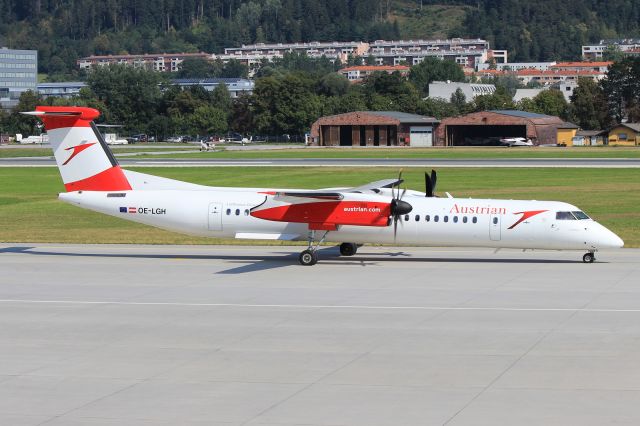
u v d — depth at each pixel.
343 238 78.06
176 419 36.94
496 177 170.62
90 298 62.50
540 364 44.41
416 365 44.50
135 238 98.12
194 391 40.62
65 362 45.72
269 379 42.38
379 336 50.59
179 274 72.88
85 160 81.06
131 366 44.88
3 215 121.44
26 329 53.09
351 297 62.16
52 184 167.12
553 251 85.44
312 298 61.88
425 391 40.22
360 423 36.19
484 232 76.81
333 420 36.59
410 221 77.31
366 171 185.00
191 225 79.81
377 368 44.03
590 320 54.06
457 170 186.75
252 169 191.12
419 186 153.00
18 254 85.31
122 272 74.00
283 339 50.12
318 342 49.34
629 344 48.19
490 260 79.81
